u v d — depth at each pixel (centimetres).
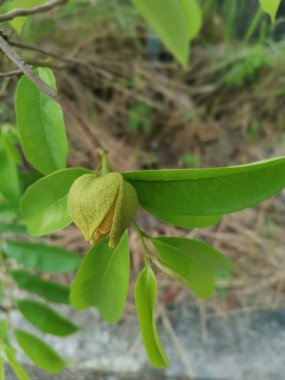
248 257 41
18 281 23
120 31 42
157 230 39
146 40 43
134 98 44
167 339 38
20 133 17
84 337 38
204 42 45
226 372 37
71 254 24
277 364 37
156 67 44
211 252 17
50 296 23
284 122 45
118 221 13
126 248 17
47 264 23
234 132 45
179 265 17
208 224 16
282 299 39
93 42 41
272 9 14
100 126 42
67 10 39
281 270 40
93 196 13
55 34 40
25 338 22
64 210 16
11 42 21
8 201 21
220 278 38
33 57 29
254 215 42
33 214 16
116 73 42
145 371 38
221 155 44
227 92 45
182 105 45
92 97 42
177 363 38
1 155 21
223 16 44
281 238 42
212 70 44
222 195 14
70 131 37
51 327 23
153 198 14
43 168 17
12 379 37
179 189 14
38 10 14
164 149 44
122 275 17
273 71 44
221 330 38
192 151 44
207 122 45
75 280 17
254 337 38
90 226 13
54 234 37
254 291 40
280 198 43
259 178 14
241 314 39
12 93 26
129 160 43
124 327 39
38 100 17
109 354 38
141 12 9
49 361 22
